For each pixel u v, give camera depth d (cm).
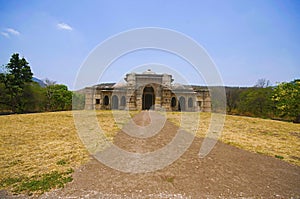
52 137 1041
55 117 1909
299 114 2198
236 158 727
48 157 709
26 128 1321
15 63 2959
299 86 2197
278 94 2425
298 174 594
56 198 436
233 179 545
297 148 917
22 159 687
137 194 456
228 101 3128
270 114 2817
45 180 520
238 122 1791
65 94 3659
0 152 766
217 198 445
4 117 1919
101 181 521
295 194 471
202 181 529
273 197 455
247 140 1059
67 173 569
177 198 441
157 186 497
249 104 3000
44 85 3719
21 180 523
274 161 709
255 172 599
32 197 441
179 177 552
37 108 3284
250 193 470
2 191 467
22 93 2942
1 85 2823
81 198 437
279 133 1329
